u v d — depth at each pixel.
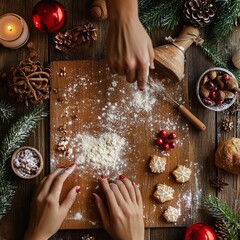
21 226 0.89
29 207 0.89
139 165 0.89
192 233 0.85
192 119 0.88
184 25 0.89
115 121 0.90
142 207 0.88
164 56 0.85
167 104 0.90
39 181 0.89
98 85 0.90
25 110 0.90
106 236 0.89
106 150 0.89
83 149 0.89
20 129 0.86
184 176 0.88
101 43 0.91
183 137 0.90
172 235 0.89
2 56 0.90
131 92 0.90
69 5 0.91
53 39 0.90
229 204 0.90
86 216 0.88
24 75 0.83
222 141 0.90
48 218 0.85
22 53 0.91
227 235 0.86
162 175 0.89
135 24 0.74
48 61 0.90
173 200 0.89
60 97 0.89
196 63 0.91
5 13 0.91
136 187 0.88
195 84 0.90
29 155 0.87
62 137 0.89
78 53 0.91
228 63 0.90
